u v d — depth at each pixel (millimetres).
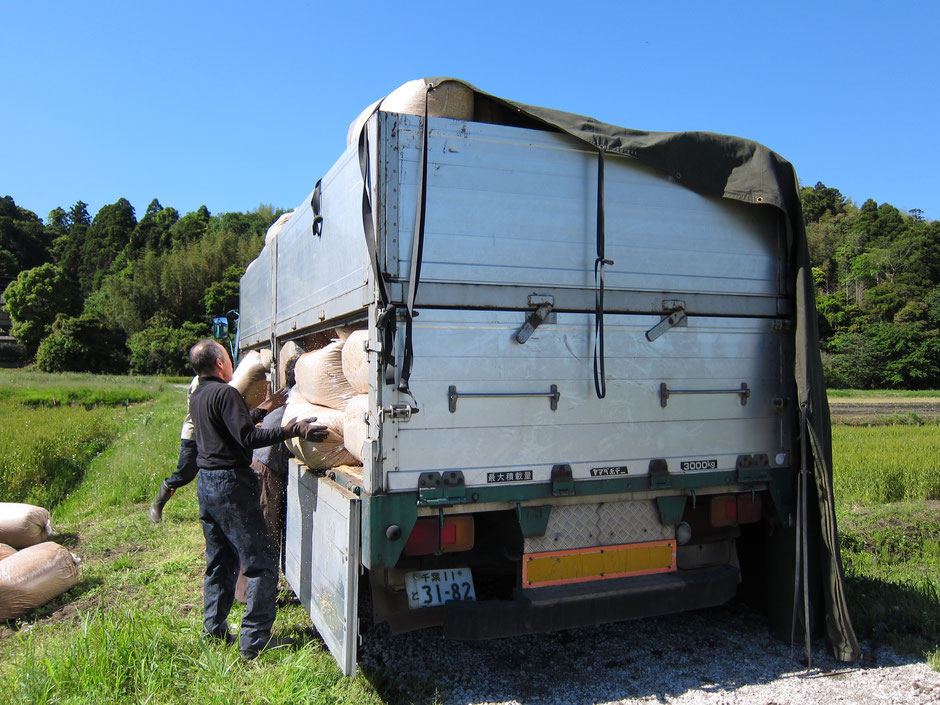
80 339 64375
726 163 3844
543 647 4156
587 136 3482
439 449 3201
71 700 3168
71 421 15984
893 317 71875
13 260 114875
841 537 6270
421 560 3531
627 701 3436
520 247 3393
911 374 54562
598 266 3551
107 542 6453
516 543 3471
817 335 3908
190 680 3480
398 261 3148
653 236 3703
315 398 4242
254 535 3834
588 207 3555
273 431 3672
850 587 4988
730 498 3916
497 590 4215
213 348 4090
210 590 4043
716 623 4504
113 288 74688
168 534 6719
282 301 5762
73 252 123812
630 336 3627
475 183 3307
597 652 4070
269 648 3863
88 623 3939
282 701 3158
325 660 3748
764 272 4000
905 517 7246
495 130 3359
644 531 3727
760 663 3871
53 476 9977
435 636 4312
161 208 147000
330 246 4070
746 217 3957
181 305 74750
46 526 6105
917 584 5020
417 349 3166
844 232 107438
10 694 3256
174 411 20188
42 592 4883
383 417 3092
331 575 3484
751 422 3916
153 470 9312
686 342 3764
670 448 3703
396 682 3602
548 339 3438
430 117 3238
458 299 3244
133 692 3379
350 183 3635
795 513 4008
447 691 3535
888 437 14609
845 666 3811
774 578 4191
